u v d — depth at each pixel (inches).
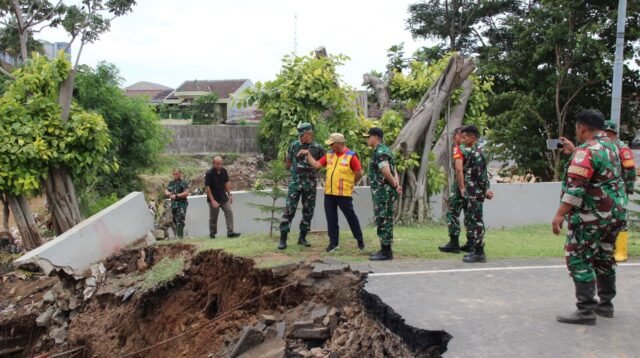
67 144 470.0
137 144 752.3
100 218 413.7
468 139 309.9
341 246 357.1
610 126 285.9
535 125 820.0
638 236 455.5
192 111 1814.7
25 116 460.4
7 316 381.7
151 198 784.9
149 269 386.9
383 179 310.8
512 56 841.5
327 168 338.3
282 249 343.3
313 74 507.2
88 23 1172.5
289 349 245.4
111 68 725.3
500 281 263.0
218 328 295.7
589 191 192.7
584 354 171.0
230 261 328.2
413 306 221.3
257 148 1311.5
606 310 204.7
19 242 493.7
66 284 393.4
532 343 180.5
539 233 484.7
